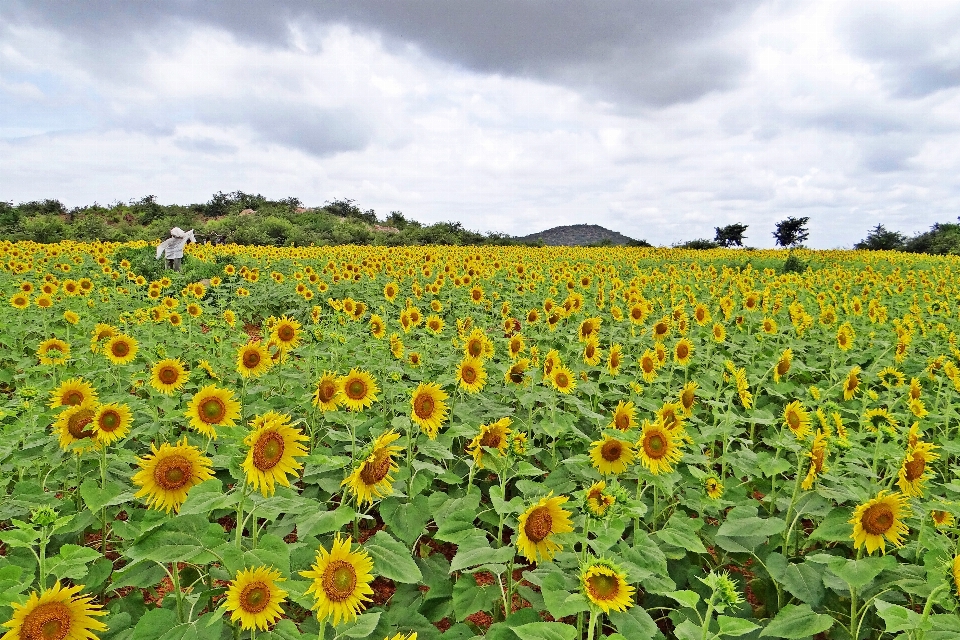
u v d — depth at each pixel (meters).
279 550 3.02
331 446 6.11
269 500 3.33
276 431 3.18
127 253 22.45
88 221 60.31
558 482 5.10
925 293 16.80
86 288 12.29
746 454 5.00
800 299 16.91
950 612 3.50
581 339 8.26
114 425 4.04
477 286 14.37
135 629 2.92
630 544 4.30
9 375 7.55
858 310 13.12
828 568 3.55
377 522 5.44
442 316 14.44
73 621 2.43
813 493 4.47
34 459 4.69
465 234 68.75
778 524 3.96
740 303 15.71
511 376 6.15
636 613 3.11
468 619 4.41
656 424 4.09
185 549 2.96
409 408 5.05
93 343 7.67
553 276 19.98
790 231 70.31
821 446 4.07
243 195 86.44
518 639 3.21
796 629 3.32
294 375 7.60
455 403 6.83
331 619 2.84
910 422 6.55
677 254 40.81
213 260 24.33
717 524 4.87
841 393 8.19
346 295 17.14
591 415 5.50
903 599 3.70
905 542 4.40
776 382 7.62
